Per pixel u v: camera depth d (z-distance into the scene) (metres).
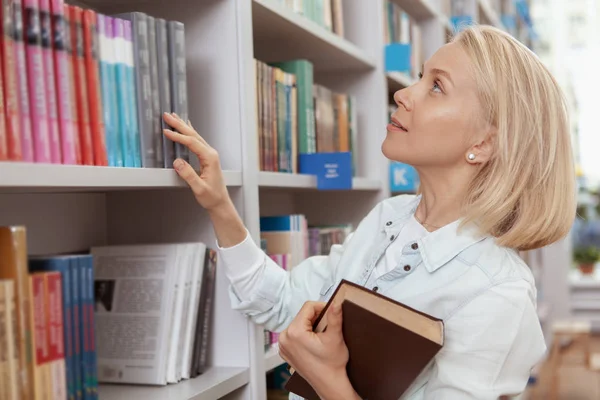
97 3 1.64
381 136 2.62
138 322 1.52
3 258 1.02
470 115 1.39
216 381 1.52
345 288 1.25
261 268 1.60
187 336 1.55
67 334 1.13
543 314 5.70
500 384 1.29
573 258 7.36
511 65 1.38
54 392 1.08
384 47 2.66
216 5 1.63
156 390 1.46
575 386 5.57
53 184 1.05
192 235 1.67
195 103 1.66
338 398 1.24
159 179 1.34
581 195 7.22
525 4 6.30
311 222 2.69
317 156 2.02
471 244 1.37
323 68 2.61
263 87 1.81
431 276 1.38
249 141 1.64
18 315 1.01
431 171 1.44
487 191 1.37
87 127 1.21
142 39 1.35
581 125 7.05
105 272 1.57
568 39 7.00
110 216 1.75
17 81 1.06
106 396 1.42
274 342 1.90
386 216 1.58
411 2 3.21
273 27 1.95
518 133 1.36
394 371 1.23
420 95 1.43
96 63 1.24
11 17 1.05
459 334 1.29
